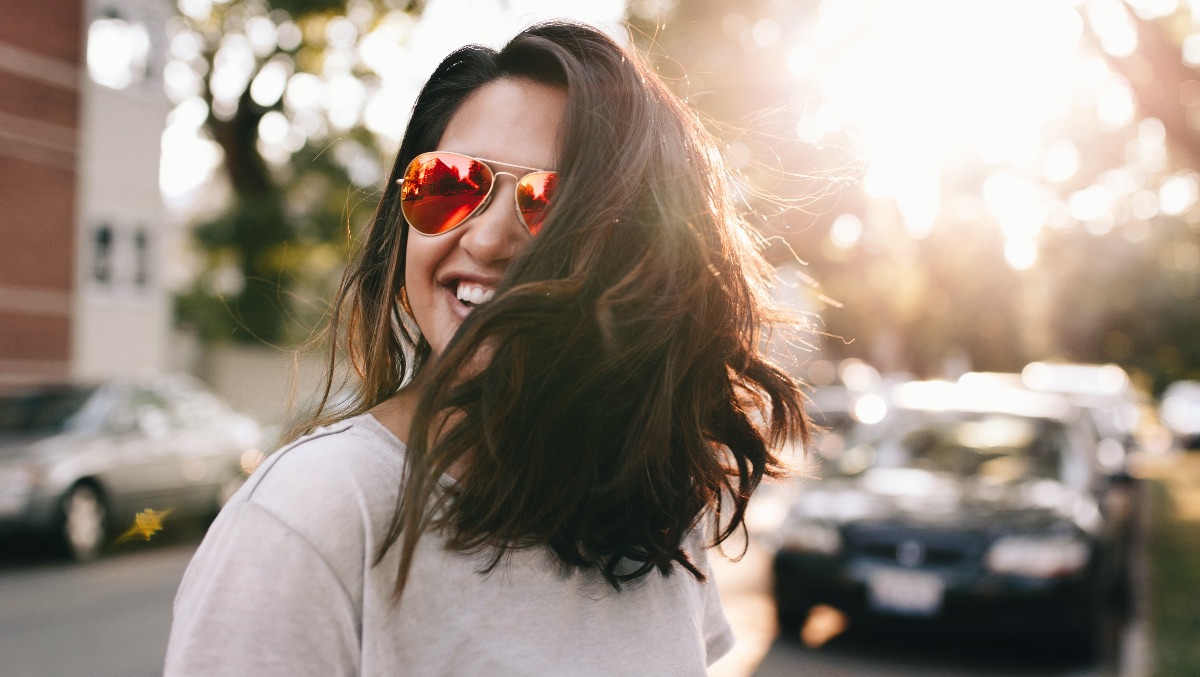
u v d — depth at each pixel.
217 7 15.67
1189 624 5.79
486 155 1.09
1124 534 6.50
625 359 1.02
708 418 1.23
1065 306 23.06
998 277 28.19
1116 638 5.64
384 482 0.90
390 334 1.20
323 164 15.70
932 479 5.69
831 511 5.40
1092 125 10.15
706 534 1.34
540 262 1.00
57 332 14.05
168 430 9.27
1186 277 19.59
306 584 0.83
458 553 0.94
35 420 8.56
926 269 27.42
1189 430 26.70
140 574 7.71
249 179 16.88
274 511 0.84
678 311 1.05
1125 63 6.06
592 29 1.15
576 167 1.04
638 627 1.07
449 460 0.92
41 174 13.78
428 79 1.18
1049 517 5.17
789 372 1.35
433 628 0.90
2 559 8.31
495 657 0.93
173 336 17.22
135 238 15.36
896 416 6.45
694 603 1.20
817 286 1.77
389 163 1.51
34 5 13.60
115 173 14.93
